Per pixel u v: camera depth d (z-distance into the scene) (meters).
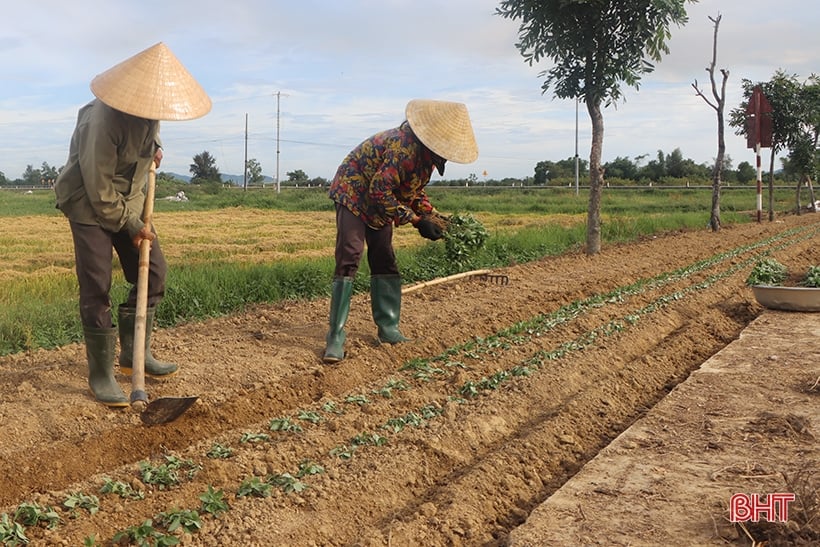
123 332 6.34
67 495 4.57
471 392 6.59
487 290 11.71
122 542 4.11
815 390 6.68
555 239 19.09
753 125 28.12
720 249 18.80
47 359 7.42
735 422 5.89
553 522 4.26
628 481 4.79
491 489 4.88
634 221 25.20
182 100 5.51
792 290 10.19
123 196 5.77
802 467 4.96
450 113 6.99
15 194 64.62
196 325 9.03
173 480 4.77
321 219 33.25
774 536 3.94
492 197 54.09
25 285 12.23
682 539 4.04
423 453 5.32
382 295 8.04
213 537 4.12
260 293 11.05
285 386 6.68
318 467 4.95
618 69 16.19
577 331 9.11
